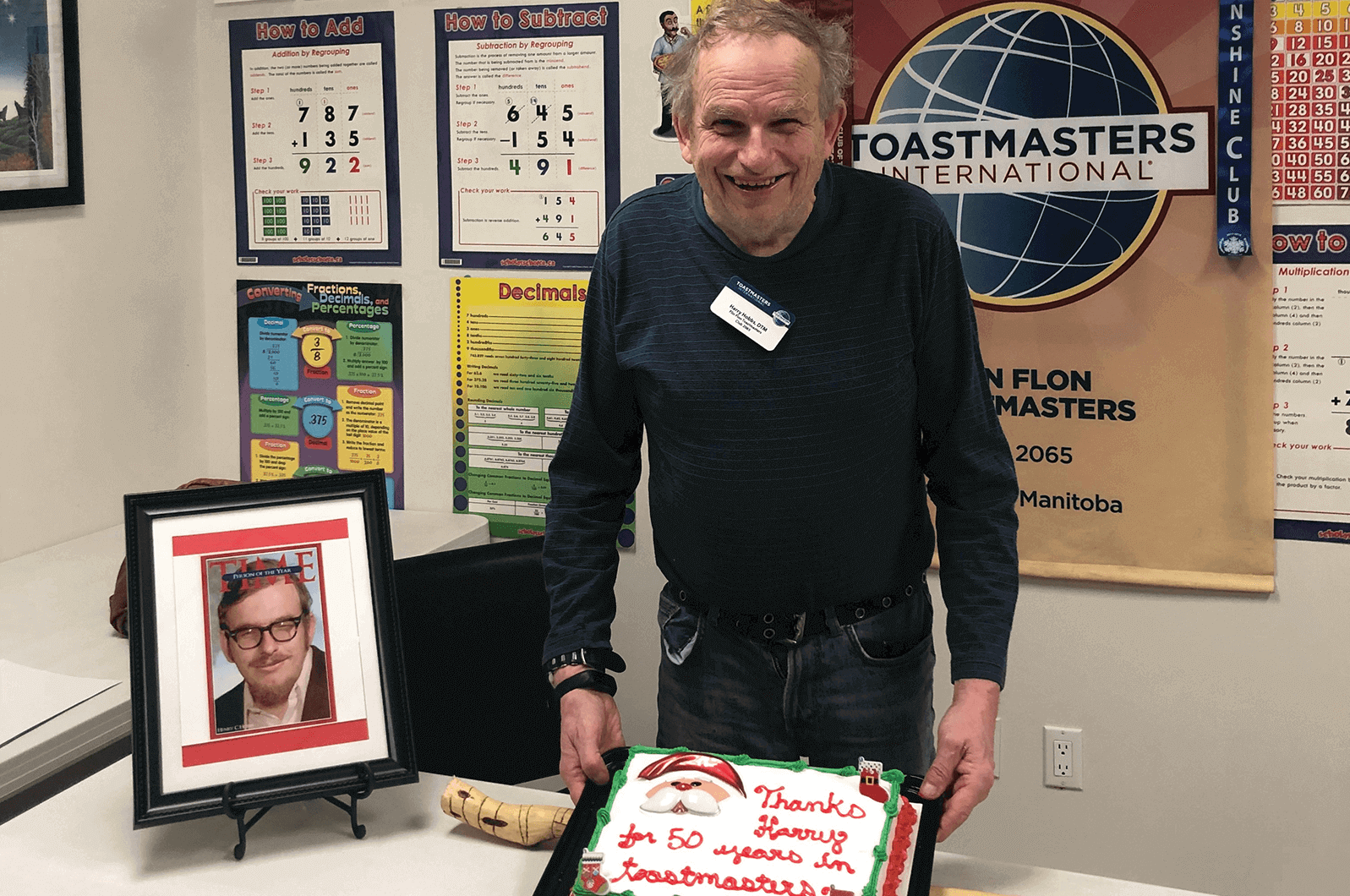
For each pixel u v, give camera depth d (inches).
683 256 51.1
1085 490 85.0
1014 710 89.2
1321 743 82.4
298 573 50.3
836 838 41.6
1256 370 79.9
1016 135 82.4
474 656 70.4
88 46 89.1
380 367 99.3
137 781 46.4
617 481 56.8
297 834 49.2
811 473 49.8
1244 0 76.0
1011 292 84.4
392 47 94.5
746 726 54.6
